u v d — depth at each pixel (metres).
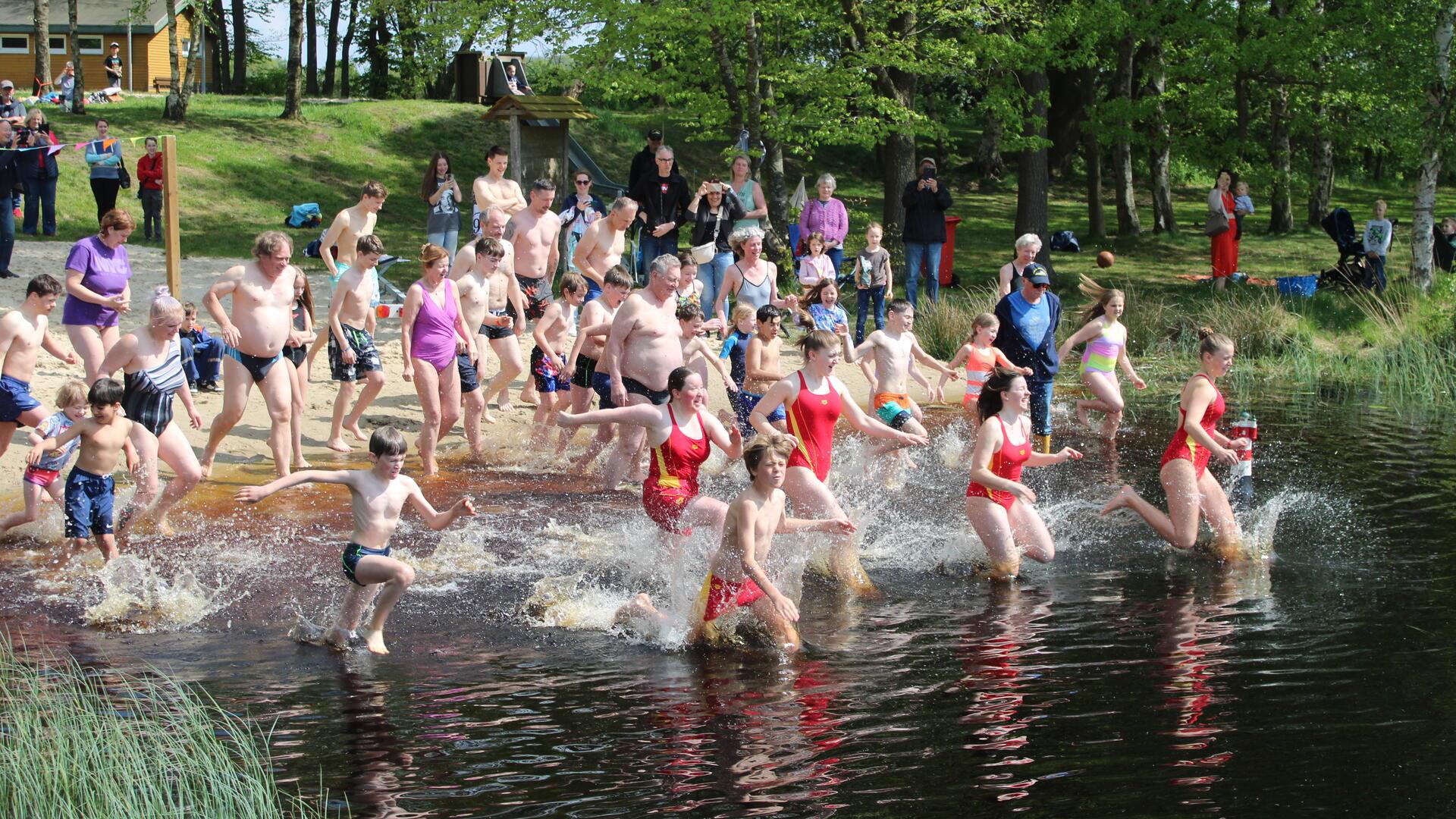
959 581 7.91
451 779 5.04
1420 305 17.81
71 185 23.95
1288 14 24.02
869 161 41.19
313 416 12.09
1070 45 24.91
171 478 9.98
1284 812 4.74
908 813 4.75
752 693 5.99
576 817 4.71
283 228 24.62
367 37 41.72
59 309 15.63
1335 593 7.52
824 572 7.91
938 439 12.20
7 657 6.34
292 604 7.26
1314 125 24.73
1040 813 4.74
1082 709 5.76
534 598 7.41
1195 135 27.31
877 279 16.20
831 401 8.18
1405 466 10.87
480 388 11.70
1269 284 20.53
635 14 18.83
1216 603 7.37
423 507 6.75
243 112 30.91
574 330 14.70
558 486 10.16
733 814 4.74
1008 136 22.12
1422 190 19.25
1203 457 8.48
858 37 20.66
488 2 19.55
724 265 15.82
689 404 7.73
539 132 22.05
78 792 4.79
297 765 5.15
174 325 8.43
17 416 9.13
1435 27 19.03
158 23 41.84
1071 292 21.23
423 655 6.50
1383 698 5.85
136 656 6.42
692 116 21.41
